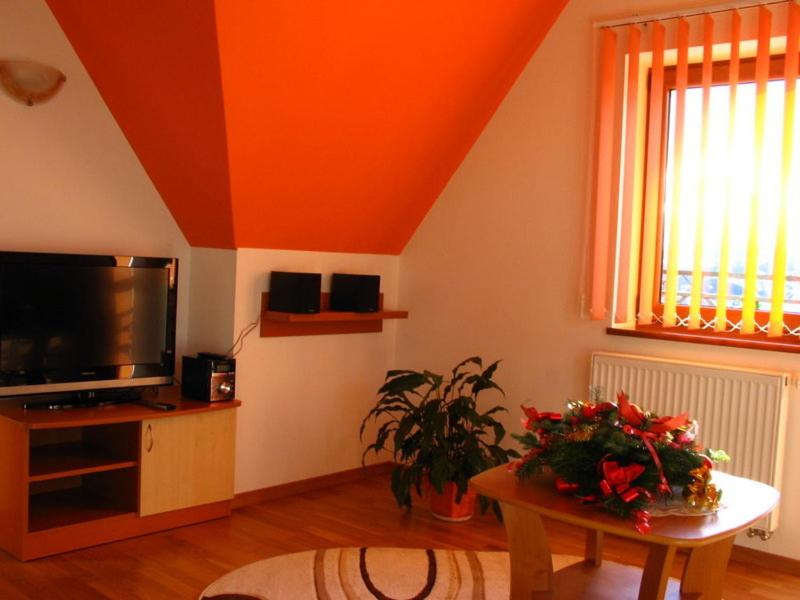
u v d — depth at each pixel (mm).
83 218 3572
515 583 2373
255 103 3174
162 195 3832
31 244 3408
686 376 3410
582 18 3818
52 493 3555
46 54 3395
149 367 3580
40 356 3234
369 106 3551
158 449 3367
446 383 4418
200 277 3945
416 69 3547
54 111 3441
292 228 3916
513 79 4047
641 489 2111
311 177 3693
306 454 4195
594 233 3771
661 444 2227
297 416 4133
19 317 3168
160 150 3564
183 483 3475
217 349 3861
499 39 3732
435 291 4469
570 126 3873
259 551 3264
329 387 4297
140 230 3783
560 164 3916
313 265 4172
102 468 3203
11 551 3102
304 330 4109
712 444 3344
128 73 3305
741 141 3393
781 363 3270
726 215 3400
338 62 3238
